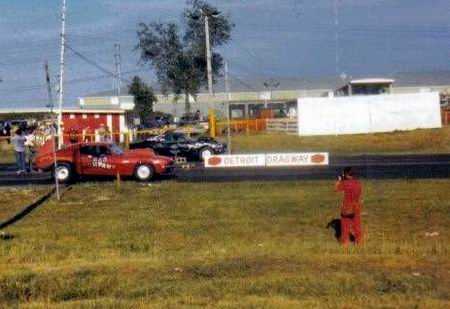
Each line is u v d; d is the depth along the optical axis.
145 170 48.75
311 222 33.50
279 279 20.23
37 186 46.97
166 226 33.50
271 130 98.44
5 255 26.59
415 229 31.62
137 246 28.91
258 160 53.53
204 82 129.50
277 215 35.31
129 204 39.66
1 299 19.34
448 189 41.22
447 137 78.62
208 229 32.62
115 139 92.50
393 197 38.91
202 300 18.20
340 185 28.50
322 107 90.12
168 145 65.25
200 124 109.06
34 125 91.94
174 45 129.75
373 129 90.38
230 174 51.22
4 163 69.50
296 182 45.31
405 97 90.62
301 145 80.19
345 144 79.69
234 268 22.05
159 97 166.12
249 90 164.75
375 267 21.72
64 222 35.28
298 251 25.48
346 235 28.45
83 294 19.80
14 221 35.81
